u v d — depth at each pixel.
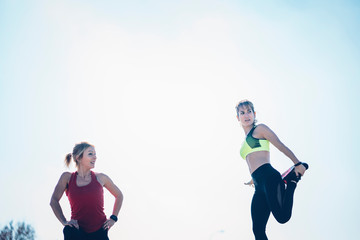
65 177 5.81
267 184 5.25
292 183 5.24
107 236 5.79
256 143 5.43
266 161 5.40
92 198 5.68
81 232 5.57
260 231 5.44
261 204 5.48
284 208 5.15
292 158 5.22
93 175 5.89
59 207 5.68
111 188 6.03
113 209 5.96
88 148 5.82
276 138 5.31
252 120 5.61
